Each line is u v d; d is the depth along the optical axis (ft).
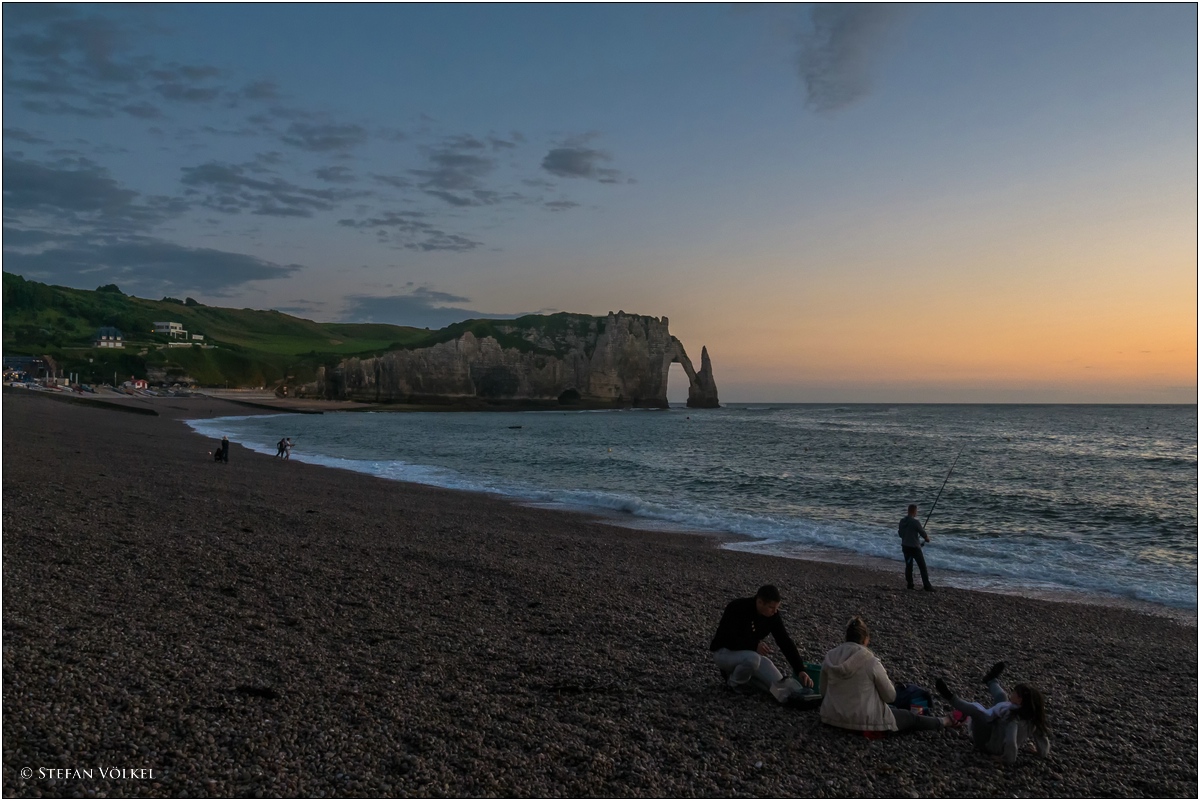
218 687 17.85
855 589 38.78
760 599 20.52
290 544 38.73
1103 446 178.91
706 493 87.20
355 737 15.88
